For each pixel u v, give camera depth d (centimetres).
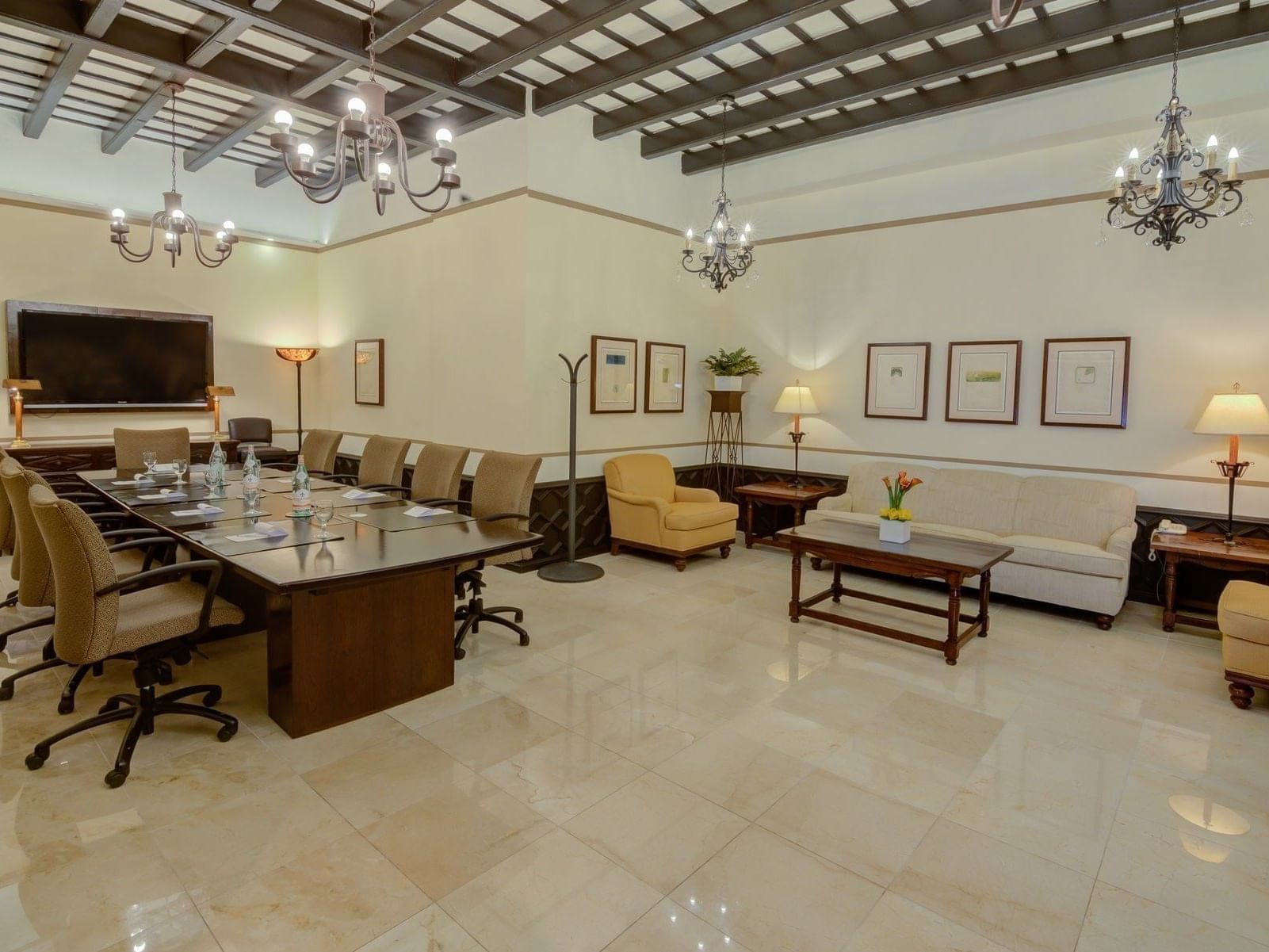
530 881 210
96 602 254
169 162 696
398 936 188
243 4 374
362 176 324
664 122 595
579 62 492
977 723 316
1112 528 483
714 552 648
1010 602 508
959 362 577
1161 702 340
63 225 639
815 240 658
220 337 741
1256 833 239
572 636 421
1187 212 355
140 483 473
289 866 214
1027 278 541
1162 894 210
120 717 279
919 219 593
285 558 292
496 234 573
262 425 747
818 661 386
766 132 612
